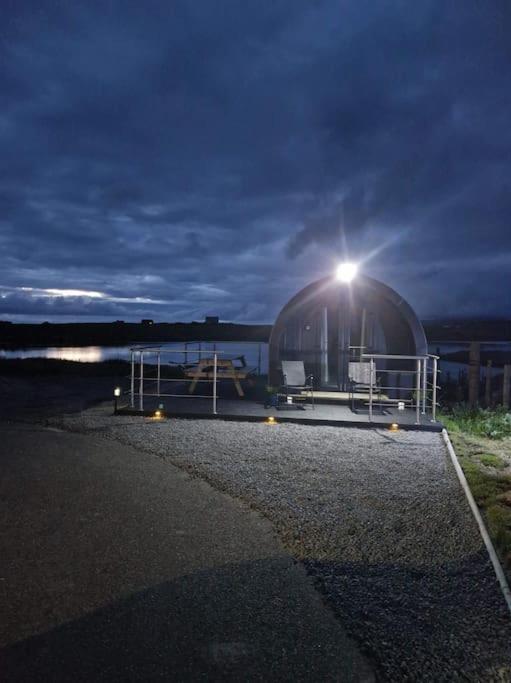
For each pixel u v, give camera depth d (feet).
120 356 115.85
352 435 29.84
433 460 24.47
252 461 23.81
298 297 41.98
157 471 22.22
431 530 16.08
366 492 19.62
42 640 10.39
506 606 11.80
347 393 40.37
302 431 30.76
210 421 33.76
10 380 59.93
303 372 38.04
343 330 42.42
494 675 9.55
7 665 9.64
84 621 11.04
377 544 15.03
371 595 12.21
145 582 12.71
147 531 15.83
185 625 10.93
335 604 11.78
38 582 12.67
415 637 10.63
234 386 49.96
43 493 19.35
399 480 21.21
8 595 12.07
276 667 9.68
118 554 14.24
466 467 23.31
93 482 20.68
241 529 16.05
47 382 58.70
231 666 9.69
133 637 10.50
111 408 38.52
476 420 36.04
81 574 13.08
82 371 71.10
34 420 34.12
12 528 16.03
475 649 10.28
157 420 33.91
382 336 41.78
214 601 11.86
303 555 14.30
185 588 12.43
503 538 15.11
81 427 31.35
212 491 19.69
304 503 18.34
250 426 32.09
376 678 9.45
